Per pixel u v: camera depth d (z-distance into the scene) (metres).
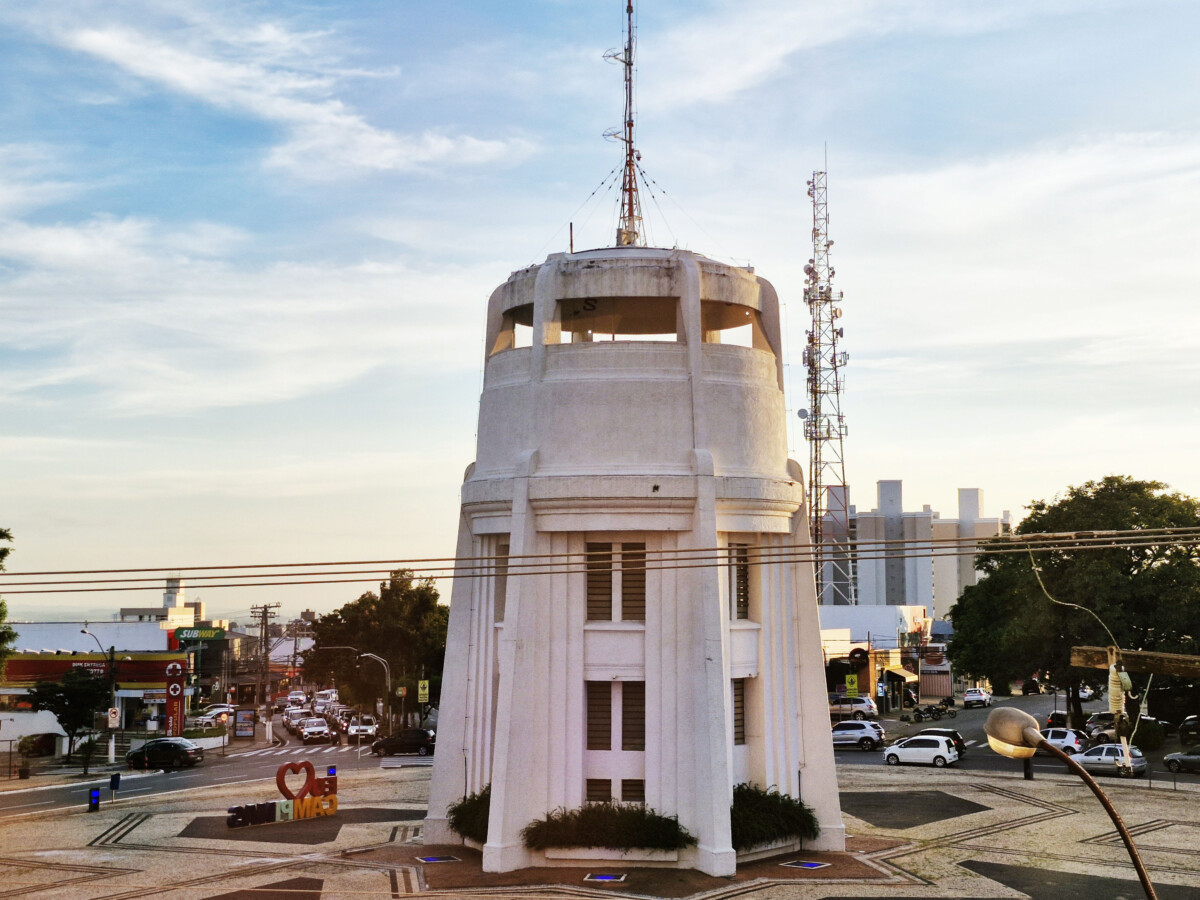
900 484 168.38
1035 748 15.35
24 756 75.62
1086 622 63.72
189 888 31.05
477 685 36.03
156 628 106.38
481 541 36.62
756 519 35.09
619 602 33.94
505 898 29.14
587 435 34.41
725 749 31.88
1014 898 29.45
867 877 31.64
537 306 35.69
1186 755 54.66
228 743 90.00
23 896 30.45
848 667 90.81
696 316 34.91
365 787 51.78
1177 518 63.81
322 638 104.19
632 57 41.28
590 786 33.53
